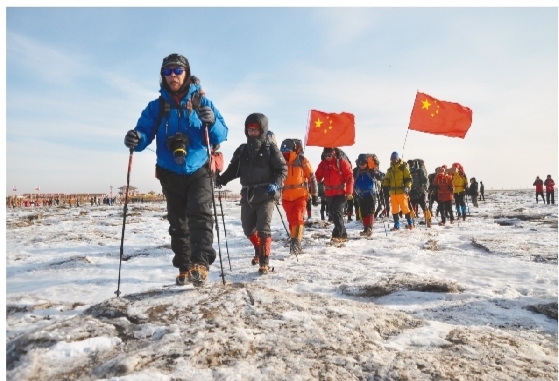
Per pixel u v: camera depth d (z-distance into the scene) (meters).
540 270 4.84
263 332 2.19
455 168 13.28
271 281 4.34
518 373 1.89
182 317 2.36
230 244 8.23
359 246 7.24
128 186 3.35
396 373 1.81
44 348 2.03
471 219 13.73
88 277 4.83
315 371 1.81
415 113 10.01
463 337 2.33
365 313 2.61
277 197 4.91
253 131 4.89
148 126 3.35
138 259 6.19
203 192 3.32
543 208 19.94
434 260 5.68
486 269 5.02
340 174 7.64
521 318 2.93
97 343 2.08
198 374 1.76
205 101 3.43
